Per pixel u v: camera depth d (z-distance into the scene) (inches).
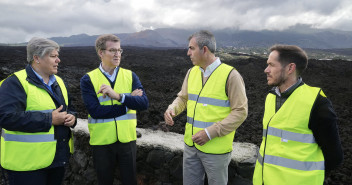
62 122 77.1
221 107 77.1
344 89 394.9
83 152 123.0
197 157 82.1
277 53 62.2
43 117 72.6
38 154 73.3
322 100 57.0
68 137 82.7
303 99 58.8
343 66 634.2
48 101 77.2
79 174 125.3
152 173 113.0
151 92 352.2
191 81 85.2
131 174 91.3
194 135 75.5
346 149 159.3
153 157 111.9
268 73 64.5
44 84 78.2
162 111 240.8
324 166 61.2
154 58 980.6
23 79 73.0
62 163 79.4
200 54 77.5
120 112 87.4
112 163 90.0
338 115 254.4
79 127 128.0
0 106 67.8
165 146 110.2
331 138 56.5
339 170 131.5
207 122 77.6
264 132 67.5
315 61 705.0
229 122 72.8
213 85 77.4
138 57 992.9
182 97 91.5
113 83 90.4
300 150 58.9
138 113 211.2
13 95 69.9
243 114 73.8
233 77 74.7
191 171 83.6
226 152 77.5
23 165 72.2
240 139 174.9
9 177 74.3
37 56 74.7
